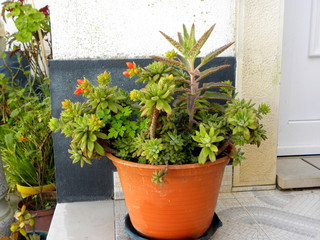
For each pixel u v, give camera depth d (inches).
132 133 68.5
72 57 89.1
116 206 91.4
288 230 77.4
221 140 66.5
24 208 82.8
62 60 87.9
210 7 89.7
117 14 88.3
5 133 105.8
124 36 89.4
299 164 106.7
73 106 66.9
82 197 94.7
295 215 83.8
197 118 72.2
